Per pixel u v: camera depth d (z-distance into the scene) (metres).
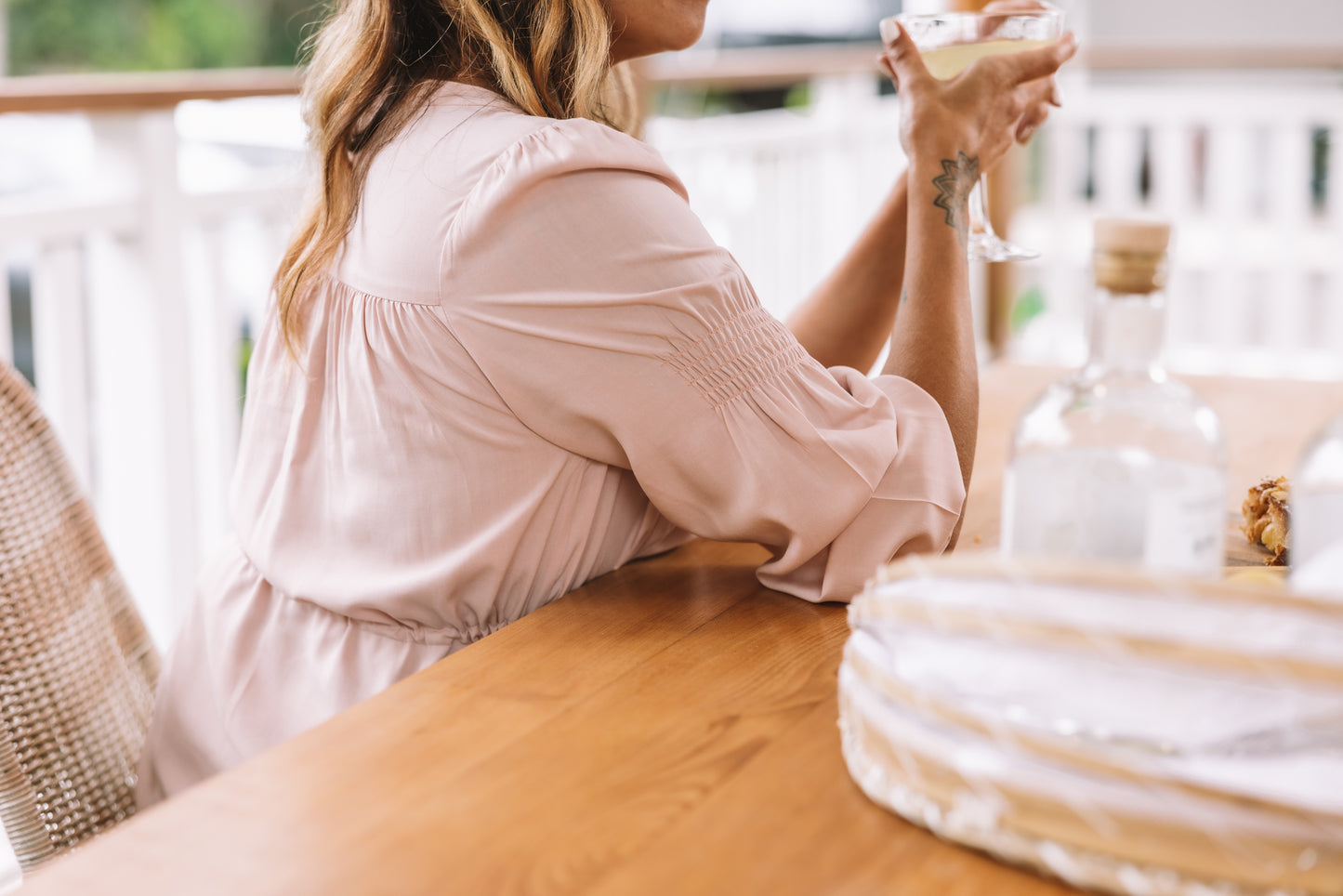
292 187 1.42
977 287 4.17
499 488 1.01
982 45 1.19
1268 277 4.45
